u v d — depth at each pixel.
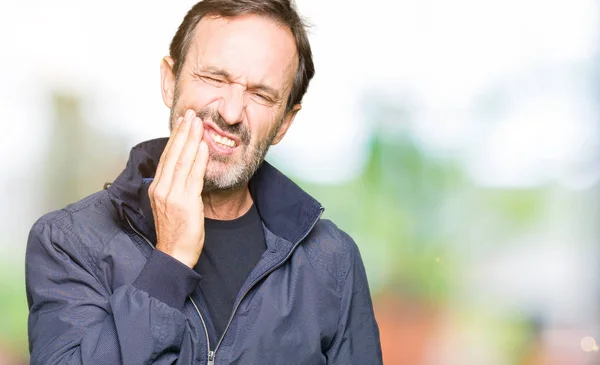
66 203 7.16
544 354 6.54
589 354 6.51
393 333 6.74
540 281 7.54
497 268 7.84
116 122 7.58
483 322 6.99
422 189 8.13
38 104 7.34
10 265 6.59
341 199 8.01
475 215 8.11
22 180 7.07
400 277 7.73
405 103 8.37
